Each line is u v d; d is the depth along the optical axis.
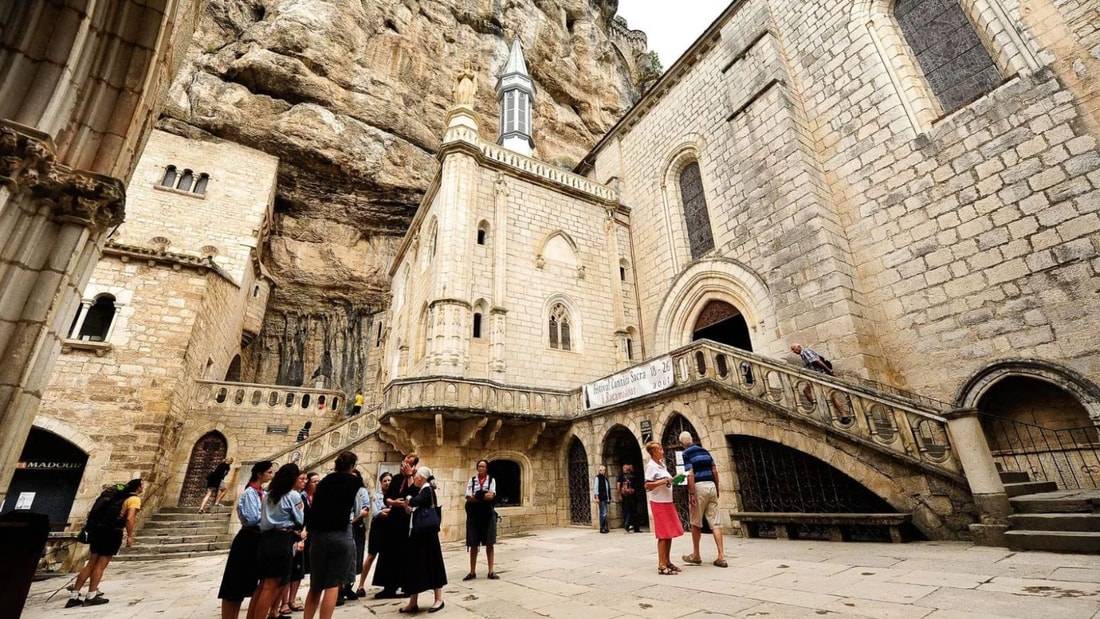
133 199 20.92
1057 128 9.64
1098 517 5.39
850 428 7.97
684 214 19.02
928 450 7.14
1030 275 9.54
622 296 19.27
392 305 24.81
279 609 5.20
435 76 28.69
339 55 24.81
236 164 23.09
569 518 13.63
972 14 11.52
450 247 15.27
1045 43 10.13
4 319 3.77
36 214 4.10
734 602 4.22
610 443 12.91
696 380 10.45
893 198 12.07
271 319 25.59
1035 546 5.58
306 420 17.95
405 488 6.00
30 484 12.93
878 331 11.84
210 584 7.45
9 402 3.59
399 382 12.17
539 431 13.67
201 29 23.83
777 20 16.05
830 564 5.66
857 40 13.59
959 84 11.66
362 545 6.98
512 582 6.00
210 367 18.09
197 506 15.23
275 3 24.95
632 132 22.42
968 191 10.73
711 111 17.73
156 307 15.20
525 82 26.92
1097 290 8.66
